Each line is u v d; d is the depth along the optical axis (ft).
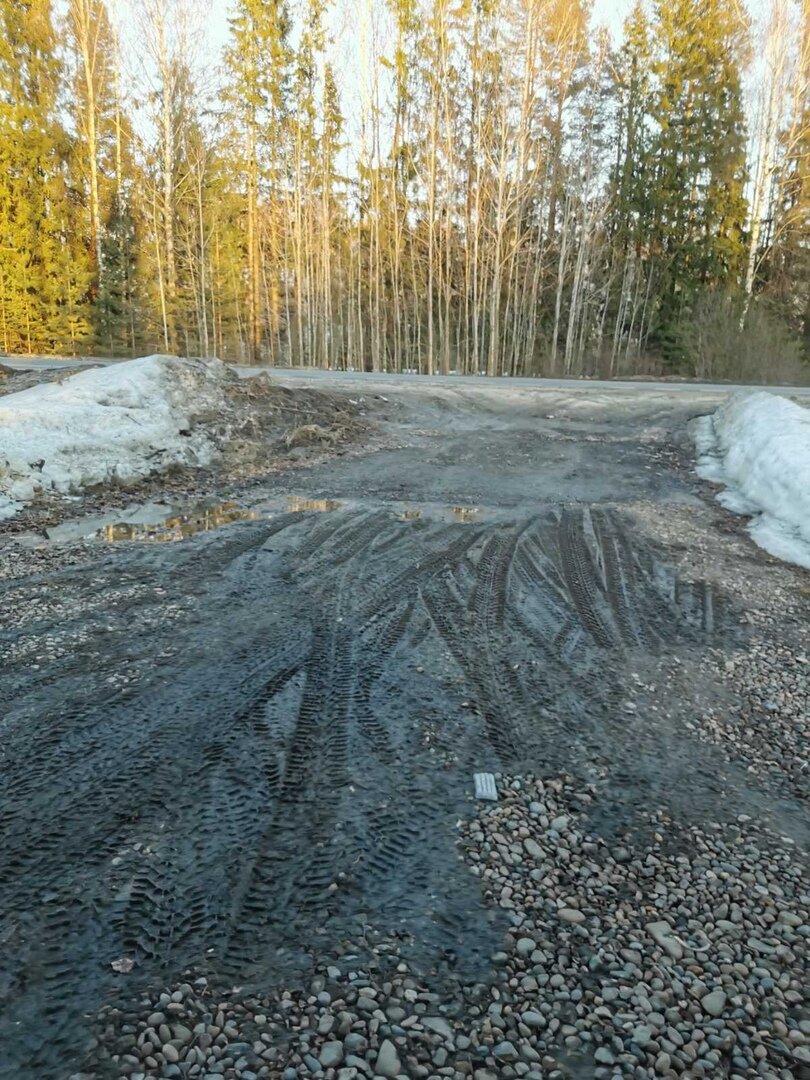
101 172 98.17
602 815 11.11
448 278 88.94
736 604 20.18
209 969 7.97
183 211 96.12
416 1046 7.22
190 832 10.14
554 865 9.96
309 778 11.48
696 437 41.29
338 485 31.12
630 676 15.71
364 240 100.68
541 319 102.68
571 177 93.50
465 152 90.17
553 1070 7.07
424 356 103.30
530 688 14.87
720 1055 7.36
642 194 98.53
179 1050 7.02
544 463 36.17
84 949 8.15
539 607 19.16
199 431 34.60
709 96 95.09
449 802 11.10
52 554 21.62
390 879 9.46
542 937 8.71
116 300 94.99
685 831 10.89
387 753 12.26
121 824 10.24
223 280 100.78
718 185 95.40
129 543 22.86
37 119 90.58
